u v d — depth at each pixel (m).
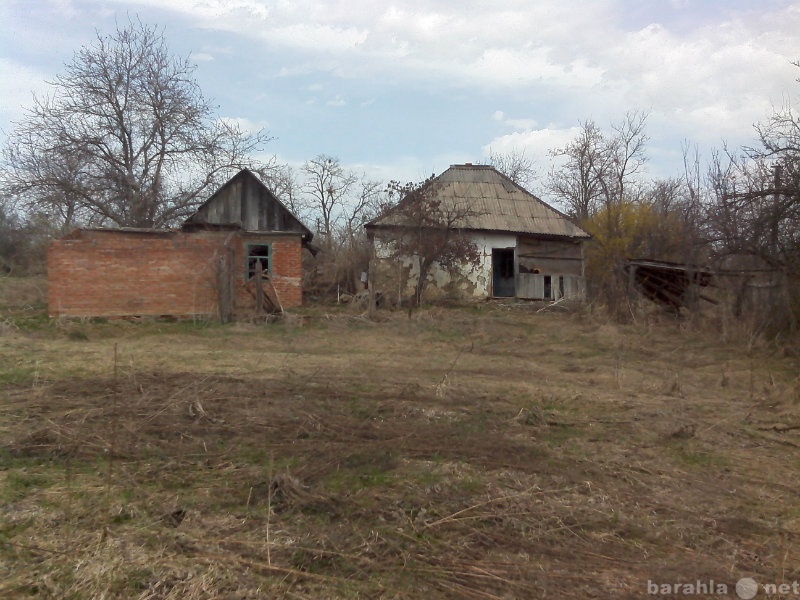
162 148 28.98
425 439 6.77
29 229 30.86
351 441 6.67
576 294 25.30
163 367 10.54
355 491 5.34
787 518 5.12
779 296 14.67
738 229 15.37
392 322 18.05
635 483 5.77
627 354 13.81
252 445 6.52
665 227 30.28
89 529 4.57
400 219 23.56
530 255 27.03
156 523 4.71
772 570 4.25
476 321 18.56
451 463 6.05
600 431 7.40
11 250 30.52
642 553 4.47
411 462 6.07
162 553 4.23
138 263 17.84
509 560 4.31
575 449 6.67
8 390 8.66
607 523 4.92
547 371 11.58
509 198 27.80
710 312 17.72
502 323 18.45
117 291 17.73
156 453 6.21
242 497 5.19
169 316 17.94
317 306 21.89
